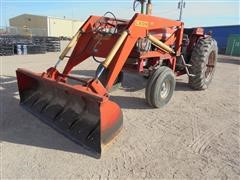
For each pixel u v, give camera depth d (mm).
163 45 4961
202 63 5898
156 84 4621
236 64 12875
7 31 30250
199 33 6328
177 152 3275
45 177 2721
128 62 5012
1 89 5910
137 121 4250
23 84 4402
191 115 4621
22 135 3604
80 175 2766
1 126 3873
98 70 3703
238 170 2918
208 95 6000
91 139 3215
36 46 16172
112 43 4340
